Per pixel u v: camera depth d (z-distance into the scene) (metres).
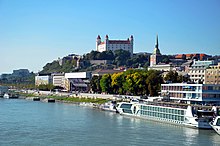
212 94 199.75
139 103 189.38
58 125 160.75
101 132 142.00
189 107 153.88
